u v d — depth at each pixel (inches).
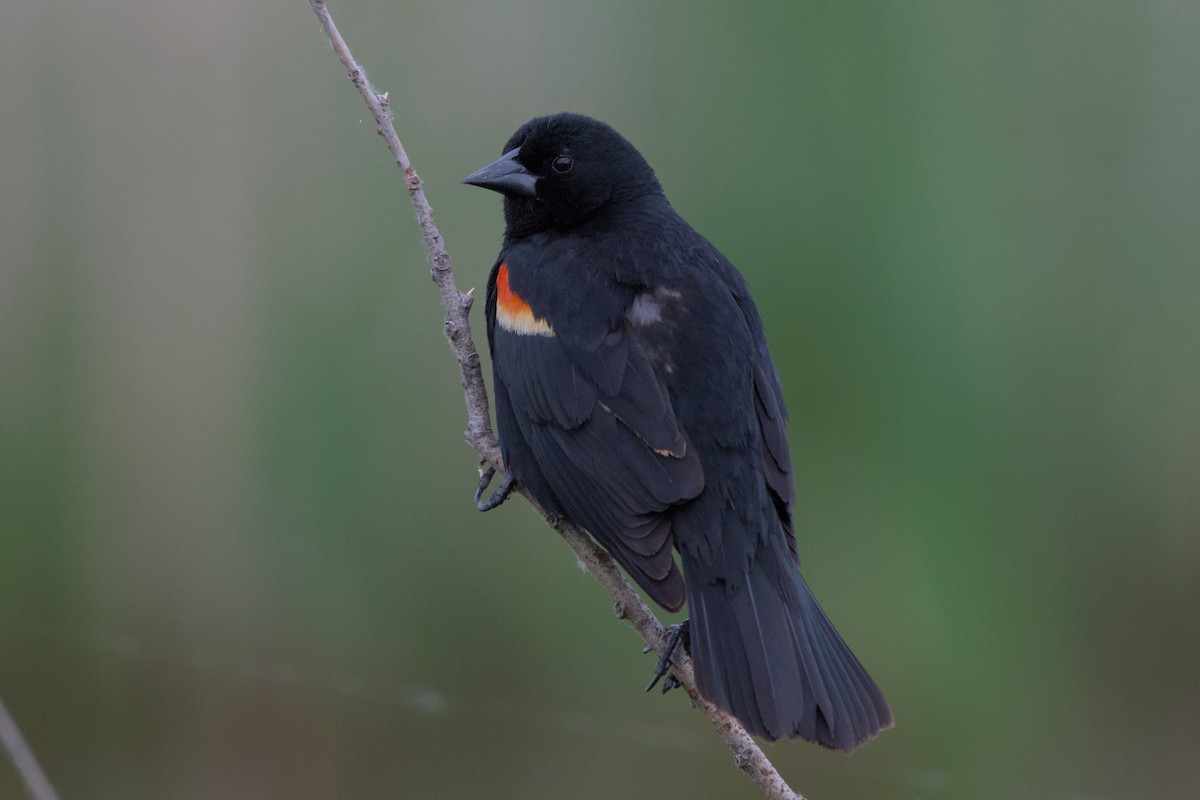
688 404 280.2
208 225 448.8
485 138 447.5
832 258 439.2
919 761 430.6
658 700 441.4
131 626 446.9
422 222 302.7
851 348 438.3
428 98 448.1
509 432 296.4
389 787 440.8
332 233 445.1
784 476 286.8
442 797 439.5
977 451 438.3
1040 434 452.4
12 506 442.0
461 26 451.2
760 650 258.8
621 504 273.6
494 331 306.8
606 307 292.0
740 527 272.7
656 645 267.9
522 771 438.9
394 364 440.8
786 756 438.9
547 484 288.7
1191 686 450.9
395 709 442.6
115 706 444.8
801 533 436.5
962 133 446.6
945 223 442.6
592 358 287.1
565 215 329.1
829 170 440.8
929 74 444.8
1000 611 435.5
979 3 448.1
